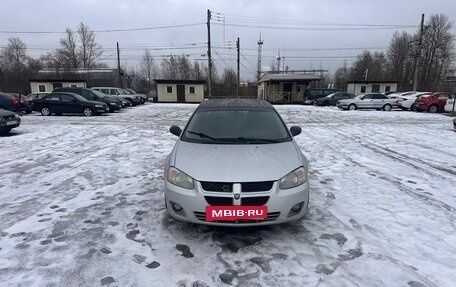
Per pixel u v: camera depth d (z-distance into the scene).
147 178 5.23
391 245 3.08
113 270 2.64
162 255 2.88
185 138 3.88
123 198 4.30
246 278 2.55
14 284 2.45
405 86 51.03
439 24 48.59
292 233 3.31
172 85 35.31
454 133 10.79
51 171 5.68
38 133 10.34
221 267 2.70
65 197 4.34
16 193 4.51
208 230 3.37
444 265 2.75
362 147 8.12
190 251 2.96
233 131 3.94
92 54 61.81
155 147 8.00
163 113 19.27
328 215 3.76
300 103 34.22
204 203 2.93
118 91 26.55
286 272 2.63
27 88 39.25
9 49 55.41
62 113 17.39
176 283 2.48
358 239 3.19
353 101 22.75
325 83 65.62
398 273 2.62
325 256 2.88
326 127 12.41
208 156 3.30
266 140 3.77
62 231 3.34
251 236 3.24
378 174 5.57
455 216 3.77
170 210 3.17
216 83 50.09
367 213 3.83
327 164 6.25
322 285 2.46
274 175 2.98
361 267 2.71
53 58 59.62
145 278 2.54
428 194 4.54
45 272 2.61
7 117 9.80
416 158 6.87
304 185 3.15
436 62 49.94
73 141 8.87
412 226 3.49
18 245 3.04
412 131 11.27
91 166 6.03
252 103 4.79
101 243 3.09
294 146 3.71
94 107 16.98
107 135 10.02
